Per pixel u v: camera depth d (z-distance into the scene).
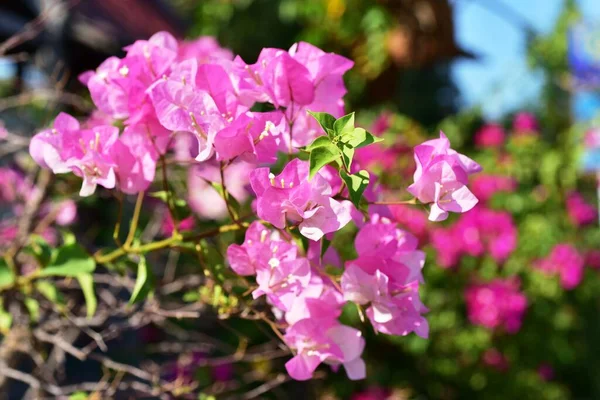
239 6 2.83
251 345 1.33
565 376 2.25
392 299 0.48
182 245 0.54
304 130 0.52
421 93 5.82
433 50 1.58
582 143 2.23
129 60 0.51
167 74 0.50
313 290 0.49
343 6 1.74
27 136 0.86
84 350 0.65
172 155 0.66
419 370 1.80
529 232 2.04
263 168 0.45
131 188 0.52
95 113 0.73
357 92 1.89
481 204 1.99
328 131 0.46
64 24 1.56
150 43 0.52
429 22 1.55
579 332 2.19
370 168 1.63
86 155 0.50
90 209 1.20
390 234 0.49
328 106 0.52
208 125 0.47
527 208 2.12
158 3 2.49
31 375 0.66
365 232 0.49
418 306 0.48
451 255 1.74
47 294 0.62
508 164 2.17
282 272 0.48
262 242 0.48
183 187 0.77
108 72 0.52
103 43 1.76
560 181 2.22
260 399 0.97
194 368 0.86
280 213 0.45
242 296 0.53
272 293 0.47
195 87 0.47
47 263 0.59
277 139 0.47
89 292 0.58
